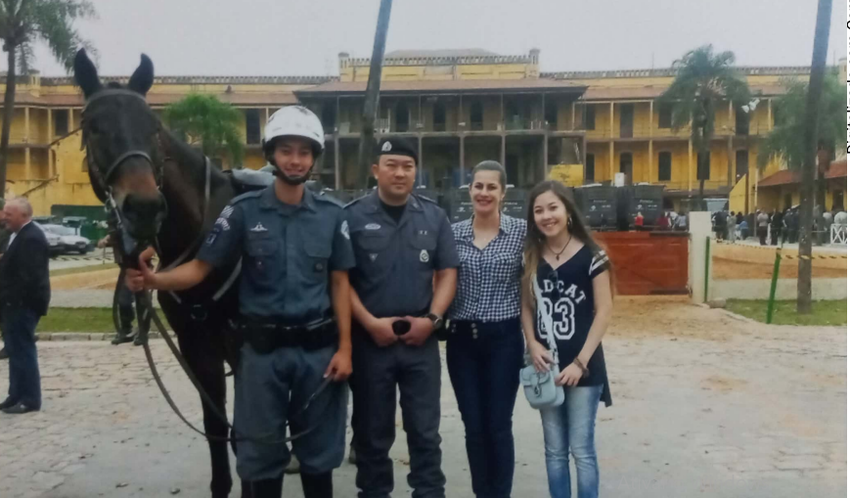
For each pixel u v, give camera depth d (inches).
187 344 154.3
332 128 2005.4
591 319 156.3
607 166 2276.1
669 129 2247.8
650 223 778.8
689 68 1683.1
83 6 904.3
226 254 135.5
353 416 159.0
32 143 2101.4
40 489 198.1
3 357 387.9
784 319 504.7
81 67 134.5
